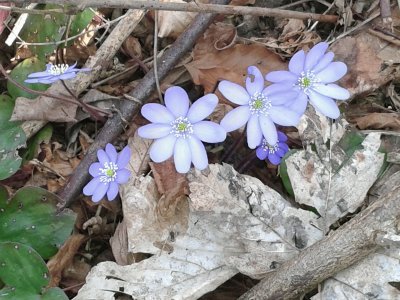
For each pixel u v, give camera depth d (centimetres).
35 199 23
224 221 22
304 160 22
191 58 26
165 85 26
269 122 21
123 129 25
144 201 22
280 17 25
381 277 20
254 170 24
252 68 22
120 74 26
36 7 27
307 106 23
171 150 21
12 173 24
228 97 21
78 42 27
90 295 21
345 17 26
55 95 25
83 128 26
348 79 25
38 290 22
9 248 22
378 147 22
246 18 27
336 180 22
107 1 21
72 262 24
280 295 21
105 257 24
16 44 27
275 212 22
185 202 22
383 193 22
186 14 26
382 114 24
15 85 26
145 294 22
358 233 20
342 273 21
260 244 22
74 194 24
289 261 21
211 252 22
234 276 23
